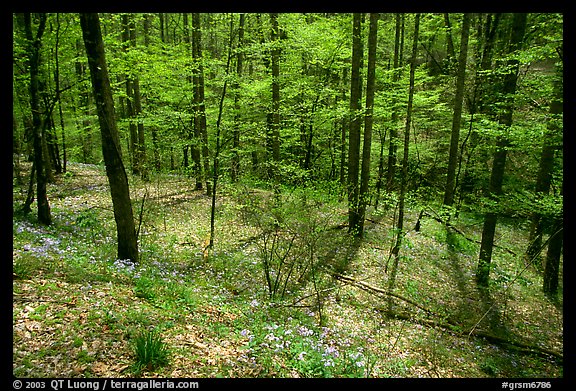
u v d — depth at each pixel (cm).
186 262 1062
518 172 1855
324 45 1455
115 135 850
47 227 1004
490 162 2030
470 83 1742
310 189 1190
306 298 979
